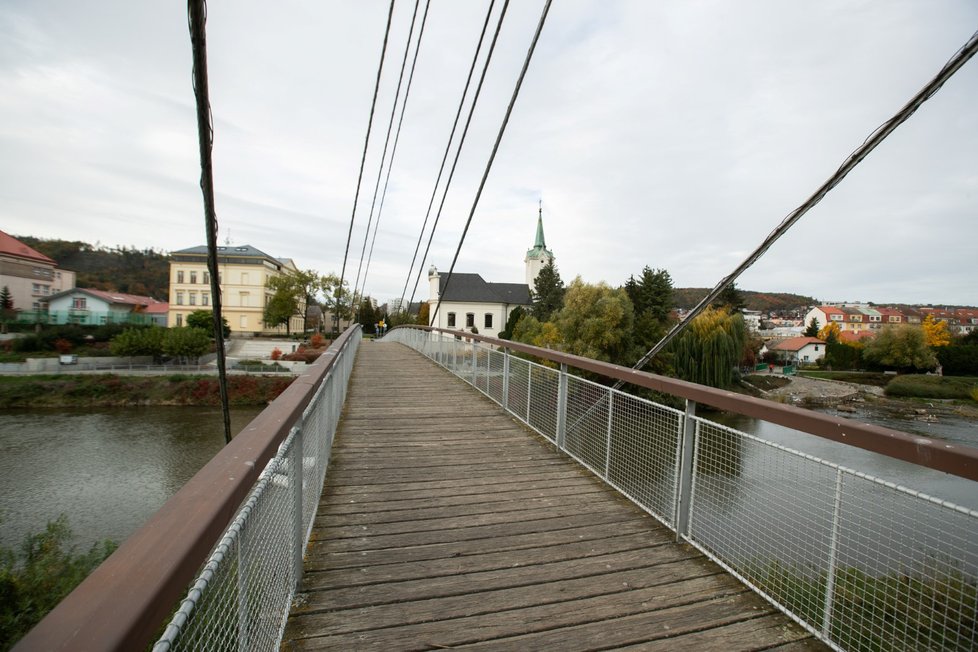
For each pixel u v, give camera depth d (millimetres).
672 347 25312
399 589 2357
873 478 1829
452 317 45438
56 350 34844
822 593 2039
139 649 641
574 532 2992
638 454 3342
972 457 1462
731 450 2525
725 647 2000
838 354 48844
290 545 2135
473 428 5434
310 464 2777
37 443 19188
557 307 42594
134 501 14242
